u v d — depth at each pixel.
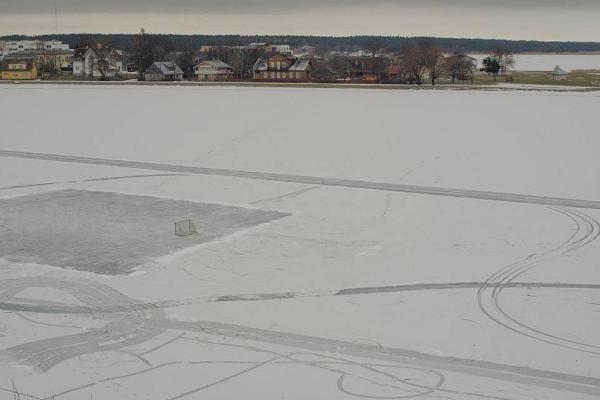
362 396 10.27
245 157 32.06
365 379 10.80
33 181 27.03
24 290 14.87
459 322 13.03
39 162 31.20
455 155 31.09
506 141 33.75
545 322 13.02
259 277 15.66
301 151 32.84
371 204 22.97
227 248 17.91
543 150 31.67
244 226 20.14
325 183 26.45
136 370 11.17
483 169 28.52
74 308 13.85
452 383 10.64
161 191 25.19
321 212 21.91
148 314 13.52
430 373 10.98
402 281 15.41
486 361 11.38
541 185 25.81
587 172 27.67
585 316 13.30
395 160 30.50
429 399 10.16
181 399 10.27
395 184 26.22
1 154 33.38
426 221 20.78
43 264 16.62
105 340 12.32
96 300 14.27
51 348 12.01
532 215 21.42
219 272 16.00
